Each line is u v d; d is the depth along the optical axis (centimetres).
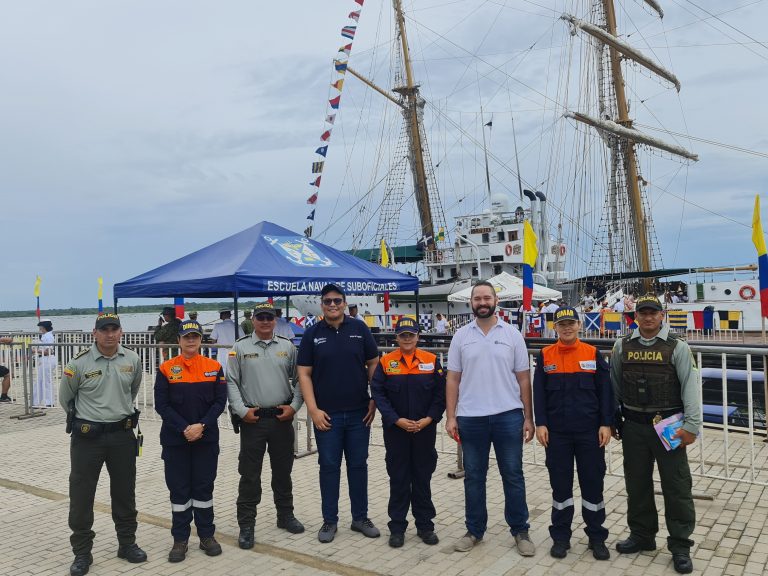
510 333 501
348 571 455
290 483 549
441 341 1894
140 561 483
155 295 918
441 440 796
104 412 480
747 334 2162
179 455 494
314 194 2105
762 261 639
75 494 470
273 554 493
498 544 498
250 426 525
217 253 960
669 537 445
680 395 448
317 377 531
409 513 588
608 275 2891
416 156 3759
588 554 474
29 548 518
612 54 3097
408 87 3697
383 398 506
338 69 2072
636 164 3123
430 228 3759
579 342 479
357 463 535
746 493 583
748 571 426
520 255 3222
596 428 466
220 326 1192
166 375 501
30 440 943
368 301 3506
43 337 1459
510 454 488
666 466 443
